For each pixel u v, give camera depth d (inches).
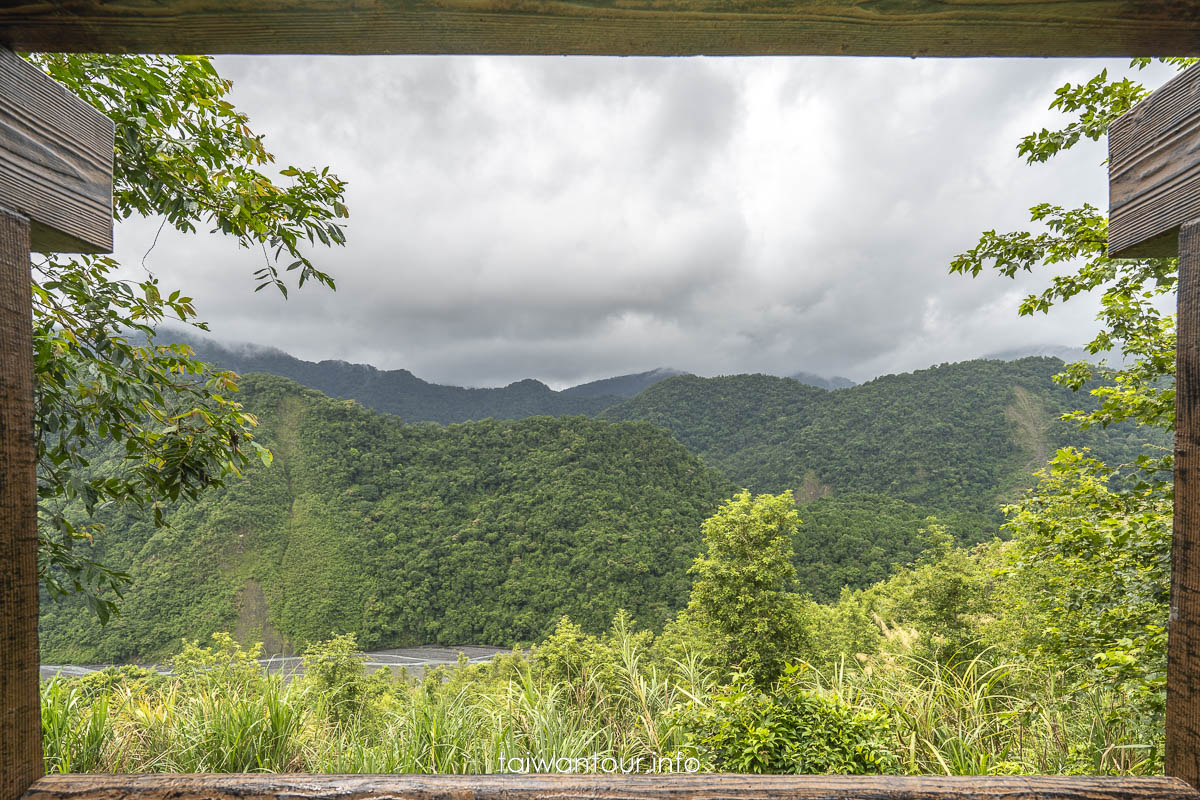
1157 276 105.3
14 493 23.0
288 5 21.6
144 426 87.1
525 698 135.3
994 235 134.3
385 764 112.1
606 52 24.9
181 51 25.0
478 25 22.9
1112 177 30.0
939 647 246.7
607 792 23.0
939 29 23.1
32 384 24.1
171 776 22.9
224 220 93.3
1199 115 24.5
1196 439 23.7
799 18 22.5
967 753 117.1
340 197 99.0
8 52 24.0
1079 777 23.6
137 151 79.9
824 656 329.7
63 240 27.5
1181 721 23.9
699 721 122.0
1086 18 22.4
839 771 107.4
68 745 104.3
